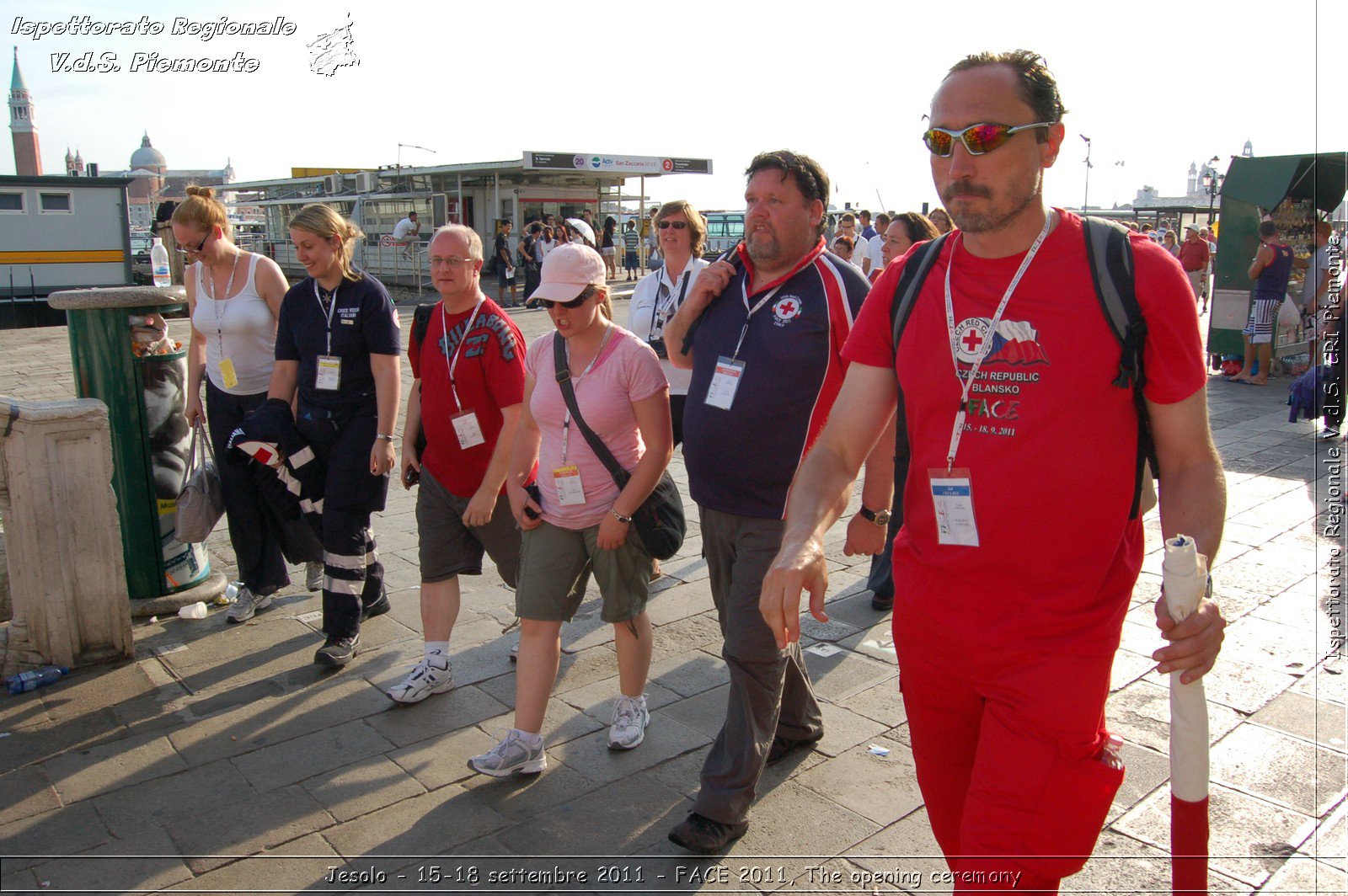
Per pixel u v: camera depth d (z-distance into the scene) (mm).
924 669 1983
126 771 3398
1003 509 1804
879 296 2029
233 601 4938
